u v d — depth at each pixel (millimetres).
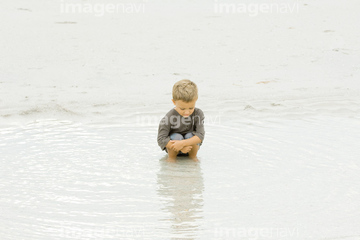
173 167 15898
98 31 49625
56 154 17109
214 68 35812
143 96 27000
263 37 47781
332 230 11312
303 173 15281
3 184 14180
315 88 29531
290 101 26172
